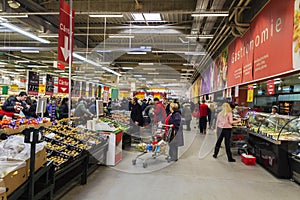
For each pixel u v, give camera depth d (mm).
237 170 5301
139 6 7645
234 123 7285
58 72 22000
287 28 4387
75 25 9766
